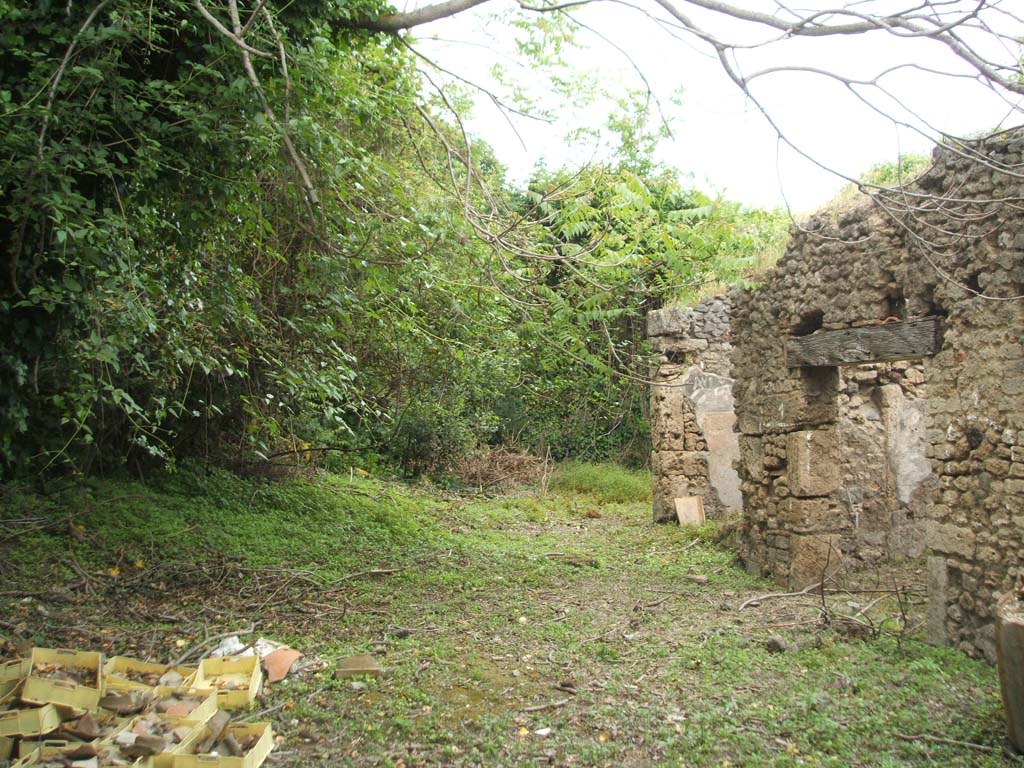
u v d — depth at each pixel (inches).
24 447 299.3
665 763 160.1
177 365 273.3
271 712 179.3
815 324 326.0
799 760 160.7
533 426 728.3
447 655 225.6
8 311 188.7
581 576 349.4
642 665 221.8
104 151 182.4
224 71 206.2
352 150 231.5
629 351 562.6
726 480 522.3
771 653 233.0
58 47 186.5
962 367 238.1
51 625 230.1
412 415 578.6
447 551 379.9
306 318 285.1
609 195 265.3
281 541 345.4
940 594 242.8
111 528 314.3
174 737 144.1
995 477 223.5
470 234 252.2
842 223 304.3
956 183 242.1
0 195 172.7
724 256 286.5
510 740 170.4
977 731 173.2
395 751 163.2
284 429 426.0
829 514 327.9
